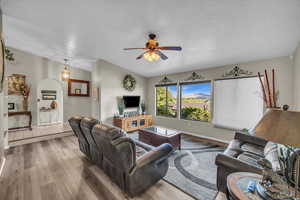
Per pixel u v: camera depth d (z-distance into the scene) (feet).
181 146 12.01
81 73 19.94
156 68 16.52
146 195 6.08
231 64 12.74
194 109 15.89
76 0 6.72
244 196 3.34
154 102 20.01
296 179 3.14
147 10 6.95
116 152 5.41
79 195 5.96
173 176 7.52
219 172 5.70
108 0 6.51
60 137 13.85
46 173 7.58
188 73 16.14
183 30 8.32
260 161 3.68
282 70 10.20
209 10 6.47
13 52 14.58
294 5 5.52
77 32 9.86
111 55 14.01
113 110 16.70
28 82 15.65
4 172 7.61
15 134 13.48
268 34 7.72
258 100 11.19
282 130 2.70
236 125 12.40
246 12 6.26
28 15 8.20
